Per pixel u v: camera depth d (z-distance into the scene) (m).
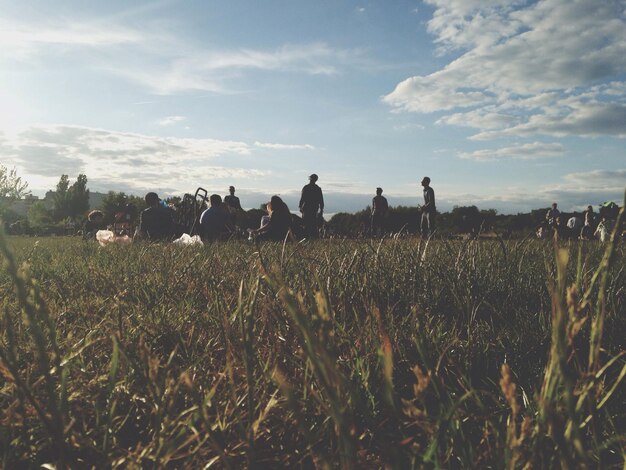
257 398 1.48
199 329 2.30
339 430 0.85
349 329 2.15
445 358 1.86
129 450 1.20
